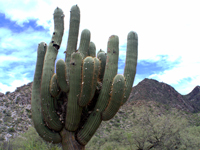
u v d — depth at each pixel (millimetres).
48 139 5863
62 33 6727
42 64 6547
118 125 24859
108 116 5691
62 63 5480
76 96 5422
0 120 27641
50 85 5703
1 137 20828
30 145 7656
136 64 6453
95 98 6027
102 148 15242
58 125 5816
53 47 6340
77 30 6715
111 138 16328
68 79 6055
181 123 13953
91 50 7258
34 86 6332
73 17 6688
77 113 5547
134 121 15188
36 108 6016
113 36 6195
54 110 5781
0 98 34531
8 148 9242
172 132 13156
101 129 23125
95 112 5805
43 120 5879
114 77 5684
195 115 26250
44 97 5664
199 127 14633
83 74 5266
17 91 39719
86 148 16047
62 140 5941
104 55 6859
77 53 5422
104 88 5785
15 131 24984
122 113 31547
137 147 13430
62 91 6102
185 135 13070
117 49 6129
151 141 13195
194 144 12594
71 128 5719
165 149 12641
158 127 13344
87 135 5793
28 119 30844
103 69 6711
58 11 6770
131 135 13727
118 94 5422
